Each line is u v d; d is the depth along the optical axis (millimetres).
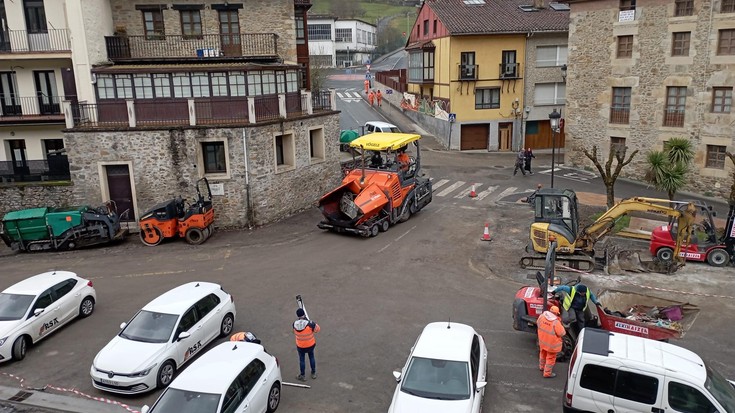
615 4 28953
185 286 13867
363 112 48688
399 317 14656
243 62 27016
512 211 24578
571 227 17766
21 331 12961
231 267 18859
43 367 12578
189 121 22500
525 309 12656
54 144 27578
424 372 10008
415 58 44125
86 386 11750
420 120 44375
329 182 27781
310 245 20953
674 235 17969
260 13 27828
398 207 22844
